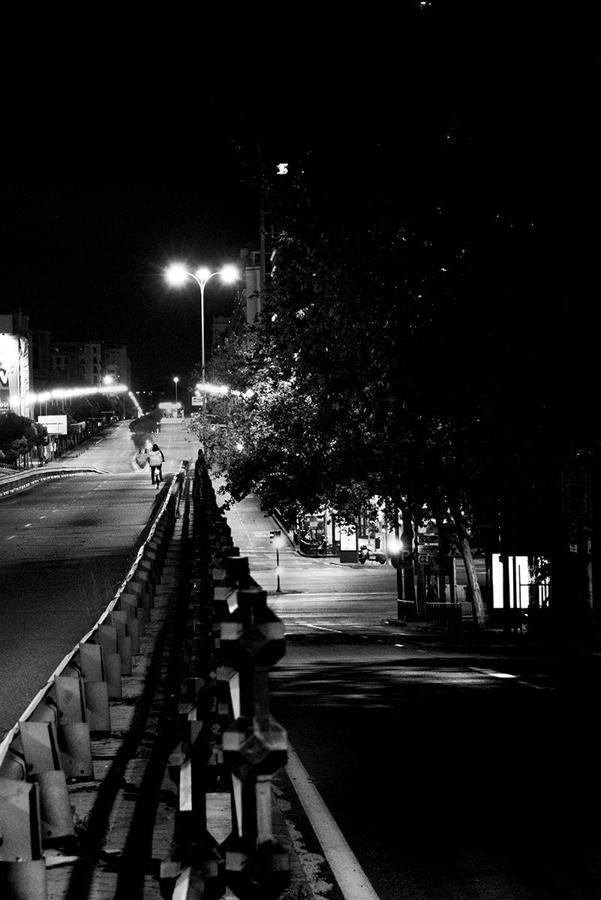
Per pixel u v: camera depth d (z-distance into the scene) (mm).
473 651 26109
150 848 6660
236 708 4203
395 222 21750
